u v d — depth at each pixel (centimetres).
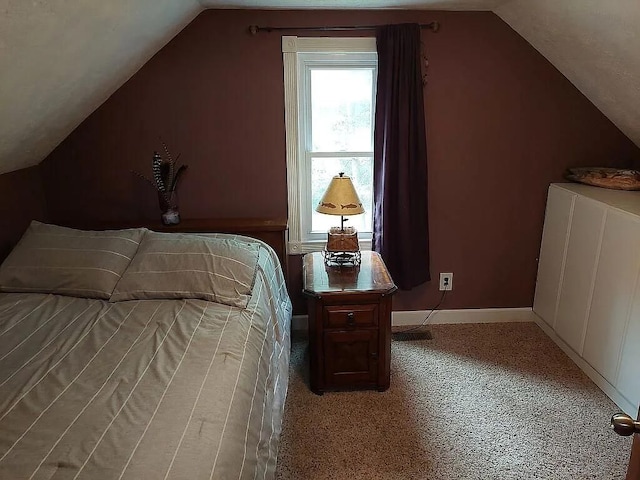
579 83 281
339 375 252
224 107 285
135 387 148
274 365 206
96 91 254
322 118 300
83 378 154
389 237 299
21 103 202
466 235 314
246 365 168
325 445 217
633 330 227
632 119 272
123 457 118
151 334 183
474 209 310
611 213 240
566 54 262
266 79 281
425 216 300
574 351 279
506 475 199
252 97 283
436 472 201
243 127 288
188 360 164
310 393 255
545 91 290
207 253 226
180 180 295
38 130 242
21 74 180
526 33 273
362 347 248
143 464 116
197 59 277
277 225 283
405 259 299
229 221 293
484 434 223
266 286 234
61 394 145
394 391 255
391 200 293
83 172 291
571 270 279
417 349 296
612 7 197
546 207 307
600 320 252
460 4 262
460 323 328
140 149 289
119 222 289
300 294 319
